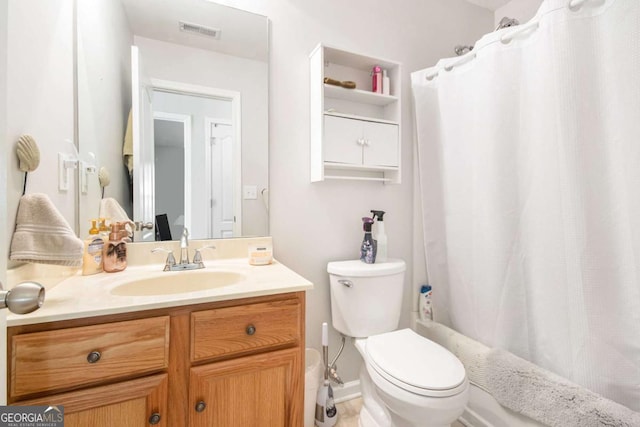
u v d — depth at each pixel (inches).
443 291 67.7
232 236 55.2
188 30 52.5
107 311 28.6
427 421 39.6
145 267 47.2
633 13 36.9
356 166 58.7
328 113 56.1
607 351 40.6
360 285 54.4
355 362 64.5
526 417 44.9
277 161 58.2
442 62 63.0
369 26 66.5
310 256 61.1
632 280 39.1
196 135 53.1
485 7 81.5
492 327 54.7
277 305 36.5
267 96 57.0
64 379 27.0
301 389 37.7
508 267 52.7
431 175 67.8
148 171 50.3
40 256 30.9
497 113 52.5
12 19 29.1
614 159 40.0
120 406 29.1
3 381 19.1
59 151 37.8
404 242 71.8
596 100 41.1
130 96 49.1
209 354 32.9
